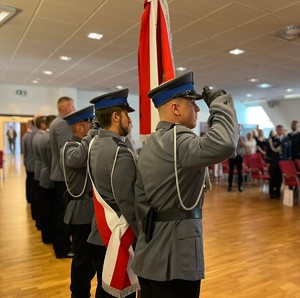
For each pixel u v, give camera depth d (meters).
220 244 3.61
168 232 1.11
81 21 4.29
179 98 1.17
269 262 3.09
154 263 1.10
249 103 14.02
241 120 14.23
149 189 1.16
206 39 5.02
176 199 1.11
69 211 1.99
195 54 5.90
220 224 4.44
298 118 12.52
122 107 1.60
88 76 8.10
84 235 1.98
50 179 3.22
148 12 1.65
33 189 4.40
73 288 1.99
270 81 8.70
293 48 5.51
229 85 9.32
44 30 4.64
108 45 5.39
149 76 1.62
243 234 3.98
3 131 15.08
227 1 3.64
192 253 1.08
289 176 5.88
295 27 4.44
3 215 4.84
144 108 1.63
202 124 11.84
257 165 6.99
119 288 1.47
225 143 0.98
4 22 4.27
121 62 6.58
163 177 1.11
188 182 1.10
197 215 1.14
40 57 6.21
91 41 5.16
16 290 2.50
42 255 3.25
